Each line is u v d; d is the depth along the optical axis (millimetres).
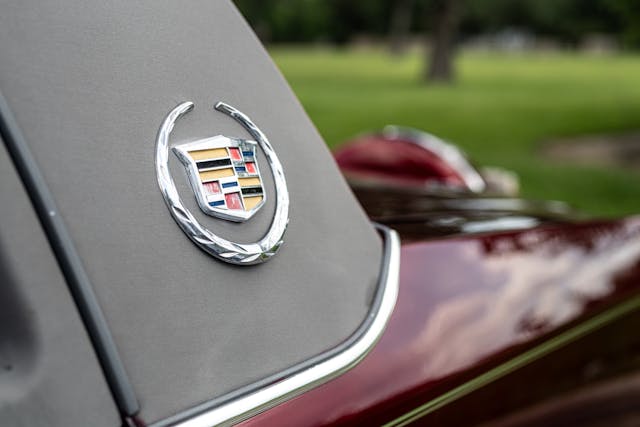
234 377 857
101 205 793
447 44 31688
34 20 803
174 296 826
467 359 1150
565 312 1371
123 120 841
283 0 42156
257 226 931
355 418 957
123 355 771
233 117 964
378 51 69375
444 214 1521
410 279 1167
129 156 832
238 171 921
